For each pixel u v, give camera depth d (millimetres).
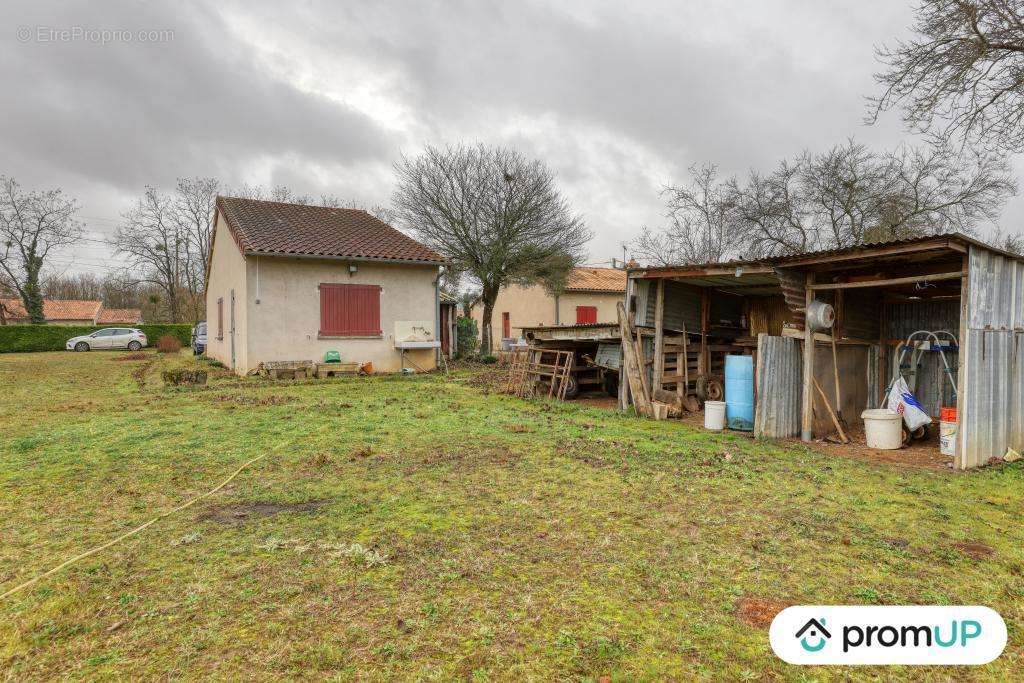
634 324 10977
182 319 44500
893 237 18219
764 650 2732
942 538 4242
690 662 2623
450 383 14898
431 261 17156
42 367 19391
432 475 5770
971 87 10148
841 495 5340
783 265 8125
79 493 5113
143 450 6828
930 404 10094
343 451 6820
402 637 2783
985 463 6898
